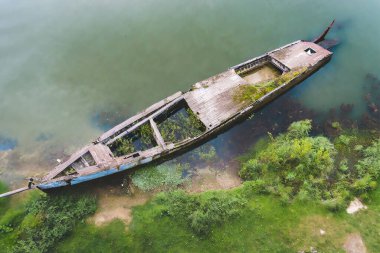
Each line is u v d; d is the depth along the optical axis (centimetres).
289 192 1209
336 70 1709
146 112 1424
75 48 1794
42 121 1501
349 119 1496
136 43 1814
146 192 1257
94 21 1938
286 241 1093
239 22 1953
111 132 1351
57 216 1165
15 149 1407
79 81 1650
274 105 1568
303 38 1875
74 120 1506
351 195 1205
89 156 1288
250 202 1191
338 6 2077
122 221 1174
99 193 1253
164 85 1628
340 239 1090
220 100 1480
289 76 1558
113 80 1648
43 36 1855
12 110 1540
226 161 1362
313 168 1270
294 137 1388
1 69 1694
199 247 1097
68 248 1113
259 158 1340
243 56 1772
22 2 2073
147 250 1102
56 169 1223
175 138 1417
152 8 2025
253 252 1075
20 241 1112
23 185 1289
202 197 1207
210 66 1712
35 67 1708
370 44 1825
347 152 1365
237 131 1471
